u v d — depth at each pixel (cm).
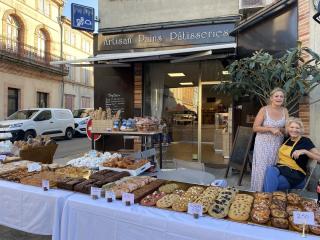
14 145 563
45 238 386
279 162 356
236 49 730
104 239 253
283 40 597
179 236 220
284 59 508
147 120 659
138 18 887
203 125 899
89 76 3238
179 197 266
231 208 239
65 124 1725
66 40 2836
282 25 599
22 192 303
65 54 2817
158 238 228
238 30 725
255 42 673
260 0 720
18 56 2159
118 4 905
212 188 288
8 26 2152
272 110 392
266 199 260
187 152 901
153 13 872
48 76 2514
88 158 435
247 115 723
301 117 546
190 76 880
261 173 394
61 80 2681
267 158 391
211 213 233
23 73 2241
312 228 207
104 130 657
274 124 386
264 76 513
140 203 261
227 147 845
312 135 533
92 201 267
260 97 565
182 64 880
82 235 264
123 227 244
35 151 562
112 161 394
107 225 251
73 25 884
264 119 394
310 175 421
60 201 279
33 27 2362
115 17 909
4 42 2075
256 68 537
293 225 212
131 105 906
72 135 1812
